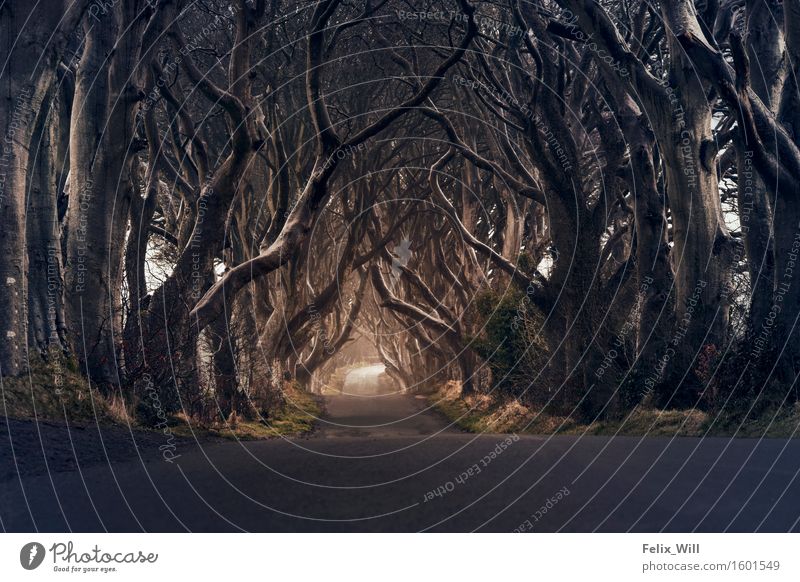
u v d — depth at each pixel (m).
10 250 11.74
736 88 14.39
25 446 8.44
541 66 20.08
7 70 11.74
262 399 23.14
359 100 28.52
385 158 35.09
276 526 4.96
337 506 5.47
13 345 11.70
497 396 27.38
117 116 14.43
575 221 20.27
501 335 26.58
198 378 17.05
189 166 23.17
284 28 24.14
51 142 13.45
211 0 23.05
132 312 15.31
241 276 17.86
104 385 13.66
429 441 9.64
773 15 17.97
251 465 7.45
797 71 15.86
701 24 17.77
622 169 20.41
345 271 35.81
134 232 18.23
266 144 27.00
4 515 5.43
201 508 5.49
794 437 11.35
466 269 36.34
